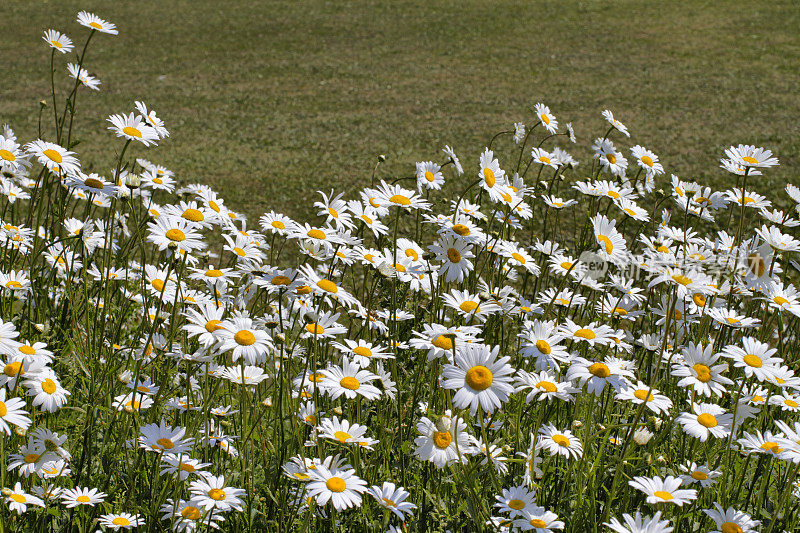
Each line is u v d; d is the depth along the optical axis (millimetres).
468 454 2373
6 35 22688
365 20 24812
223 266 4695
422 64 19609
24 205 5727
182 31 23672
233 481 2539
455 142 12688
